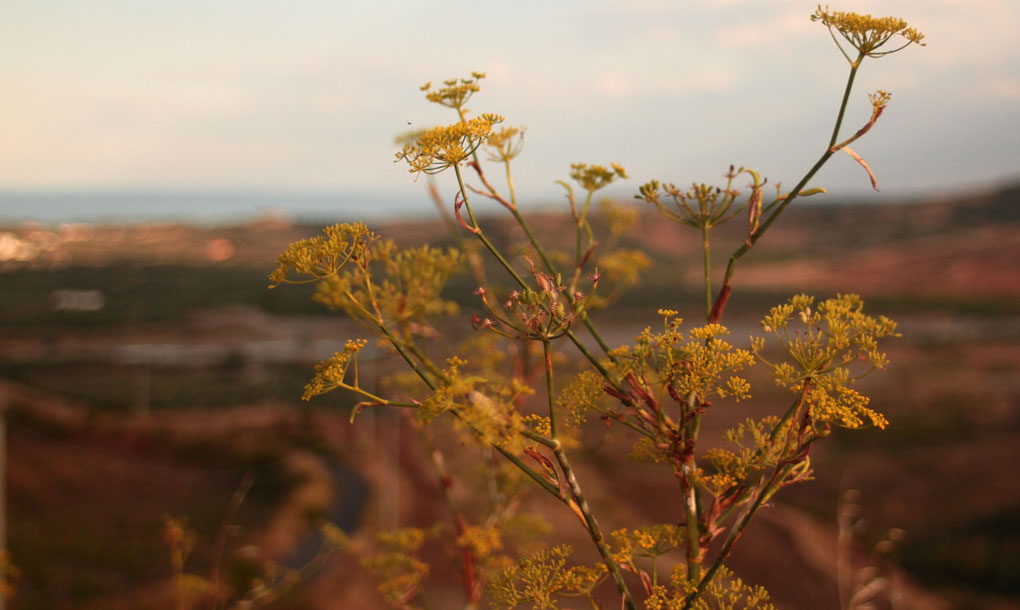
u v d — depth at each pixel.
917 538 33.31
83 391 70.75
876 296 132.75
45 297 141.00
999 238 158.75
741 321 96.94
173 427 52.16
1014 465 41.88
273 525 33.22
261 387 71.50
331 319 114.75
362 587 20.94
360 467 41.06
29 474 41.22
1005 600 27.97
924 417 54.06
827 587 26.92
